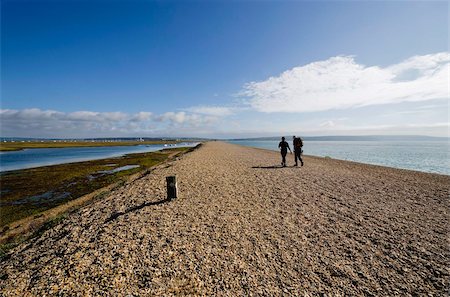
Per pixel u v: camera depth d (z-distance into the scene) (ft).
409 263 21.21
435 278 19.17
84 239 26.40
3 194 68.18
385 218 31.78
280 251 23.31
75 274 19.93
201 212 33.76
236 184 52.24
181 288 18.24
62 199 61.62
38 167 123.95
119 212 34.99
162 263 21.15
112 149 323.16
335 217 32.14
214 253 22.85
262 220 31.01
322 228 28.55
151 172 76.59
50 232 32.50
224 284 18.67
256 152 171.22
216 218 31.55
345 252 23.12
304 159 111.55
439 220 31.07
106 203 41.50
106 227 28.86
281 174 65.36
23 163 148.25
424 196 42.78
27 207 55.93
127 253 22.67
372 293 17.65
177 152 230.89
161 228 28.14
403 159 140.56
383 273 19.89
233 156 129.39
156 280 19.02
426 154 179.63
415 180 58.39
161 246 23.95
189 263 21.20
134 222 30.01
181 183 53.06
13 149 306.55
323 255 22.59
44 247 26.96
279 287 18.33
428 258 21.93
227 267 20.74
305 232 27.48
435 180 58.75
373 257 22.21
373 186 50.83
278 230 27.96
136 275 19.60
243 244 24.63
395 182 55.36
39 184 80.02
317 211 34.53
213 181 55.36
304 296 17.39
